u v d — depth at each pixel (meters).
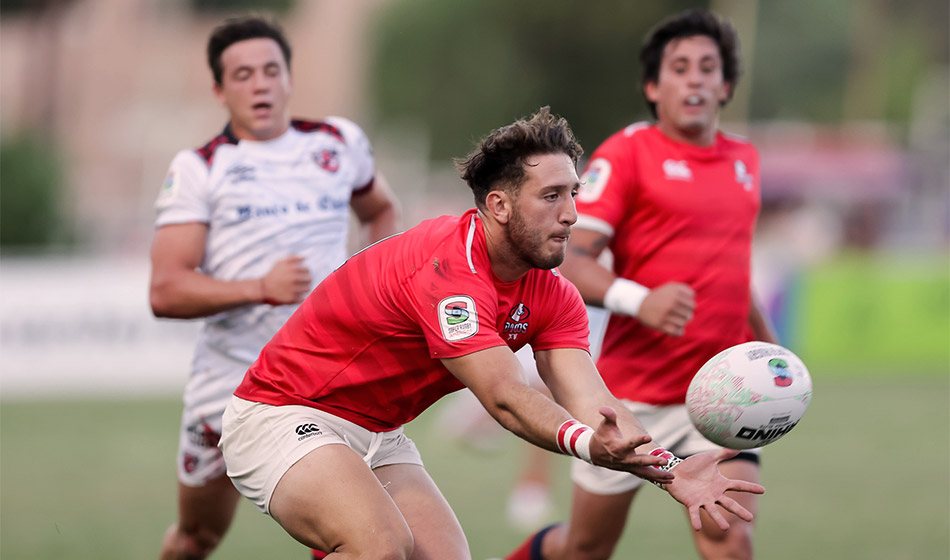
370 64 126.69
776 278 58.22
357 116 126.44
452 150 120.38
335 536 13.06
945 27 140.00
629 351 17.70
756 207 18.08
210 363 18.17
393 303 13.19
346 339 13.67
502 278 13.09
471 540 24.73
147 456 37.03
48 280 52.50
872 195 89.56
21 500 29.89
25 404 49.66
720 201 17.58
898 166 90.62
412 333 13.34
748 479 16.67
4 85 121.31
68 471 34.28
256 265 18.25
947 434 40.12
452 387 14.08
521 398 12.12
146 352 53.78
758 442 13.70
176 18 120.62
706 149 17.92
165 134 118.31
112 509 28.73
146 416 45.69
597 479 17.30
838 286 59.38
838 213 89.62
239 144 18.44
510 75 117.19
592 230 17.45
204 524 18.62
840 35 128.88
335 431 14.06
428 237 13.17
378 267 13.42
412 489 14.30
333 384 13.87
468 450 38.31
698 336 17.47
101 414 46.38
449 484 32.06
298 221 18.38
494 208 12.68
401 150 119.06
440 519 14.02
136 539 25.11
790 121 129.50
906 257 74.12
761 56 129.12
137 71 120.12
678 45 17.75
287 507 13.48
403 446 14.86
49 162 77.19
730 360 13.81
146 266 56.59
